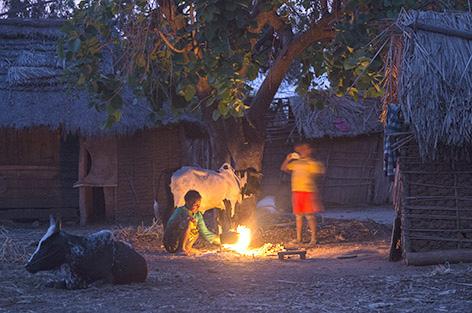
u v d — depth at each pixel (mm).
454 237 9477
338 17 11867
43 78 16750
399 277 8398
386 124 9859
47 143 17625
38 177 17484
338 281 8266
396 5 9836
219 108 10258
